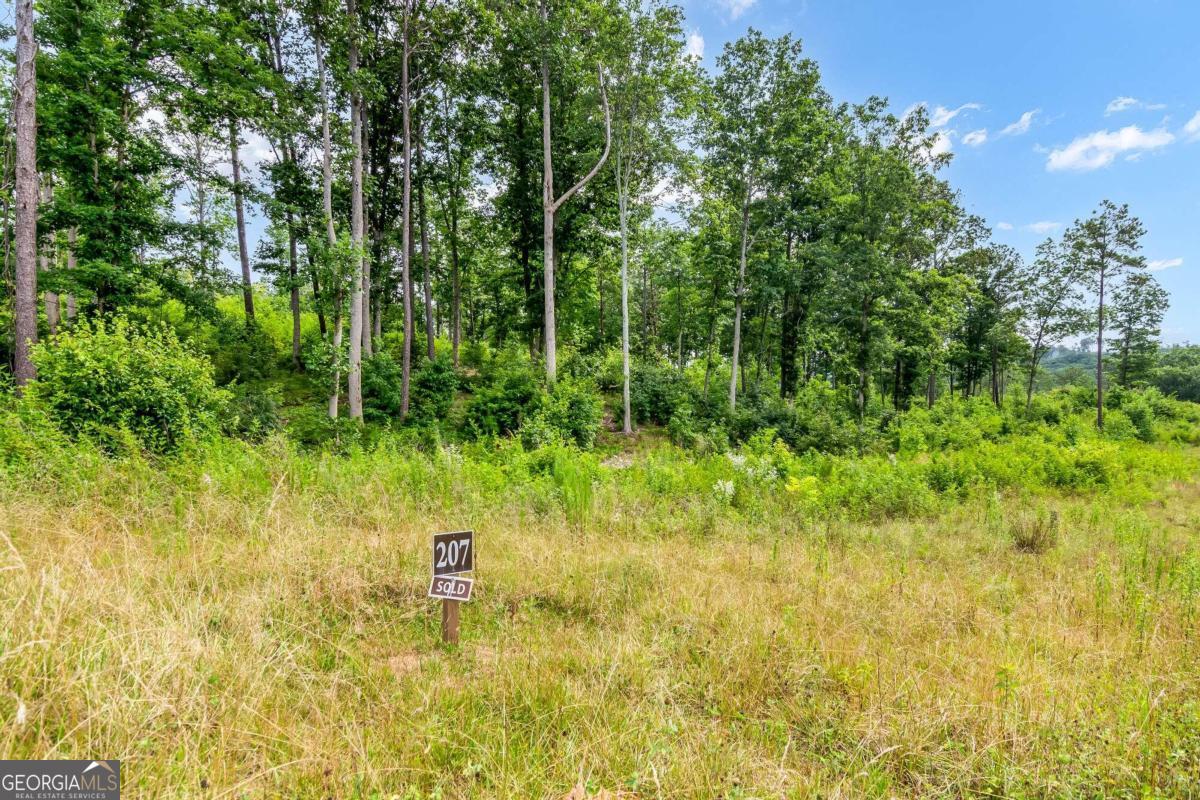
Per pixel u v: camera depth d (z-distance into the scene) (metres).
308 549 4.36
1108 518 9.21
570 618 4.04
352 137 16.89
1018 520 8.46
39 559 3.35
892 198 20.11
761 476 10.78
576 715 2.68
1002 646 3.83
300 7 14.29
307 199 17.47
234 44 14.36
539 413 16.91
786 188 21.81
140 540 4.30
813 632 3.82
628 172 20.11
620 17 17.98
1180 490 13.67
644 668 3.19
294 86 14.97
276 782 2.00
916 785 2.44
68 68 13.26
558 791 2.12
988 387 48.12
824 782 2.37
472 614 3.96
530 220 24.22
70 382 7.02
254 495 5.59
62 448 5.91
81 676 2.18
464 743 2.41
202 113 15.73
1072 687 3.14
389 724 2.48
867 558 6.22
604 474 10.06
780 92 19.69
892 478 10.83
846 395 28.52
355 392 15.30
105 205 14.37
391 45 18.30
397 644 3.39
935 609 4.57
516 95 22.55
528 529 6.16
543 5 18.92
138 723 2.08
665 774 2.24
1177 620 4.36
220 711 2.31
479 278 29.03
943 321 24.88
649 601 4.29
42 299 15.20
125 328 8.05
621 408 21.16
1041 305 30.94
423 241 22.20
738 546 6.36
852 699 3.01
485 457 11.14
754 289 22.36
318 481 6.47
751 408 22.39
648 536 6.57
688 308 30.84
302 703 2.55
